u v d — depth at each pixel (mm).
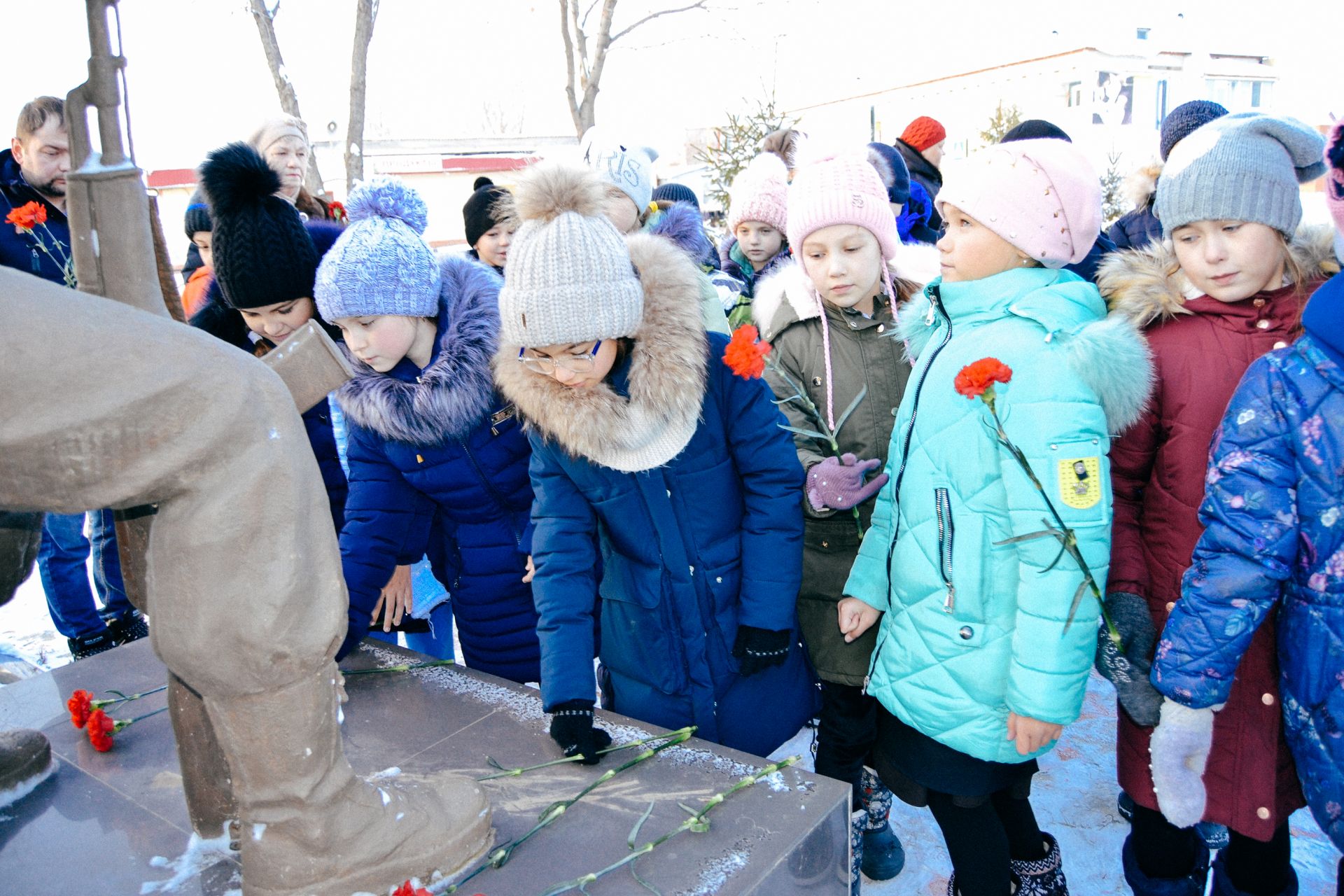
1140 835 1680
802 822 1346
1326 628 1311
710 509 1634
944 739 1532
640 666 1697
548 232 1379
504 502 1977
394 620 2240
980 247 1566
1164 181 1503
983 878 1554
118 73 1157
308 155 3236
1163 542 1575
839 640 1836
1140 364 1433
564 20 7453
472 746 1606
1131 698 1477
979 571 1483
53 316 932
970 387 1328
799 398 1921
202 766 1343
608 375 1578
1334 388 1273
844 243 1807
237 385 1023
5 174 3186
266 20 6551
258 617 1034
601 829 1358
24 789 1521
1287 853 1662
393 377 1857
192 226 2666
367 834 1172
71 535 3129
